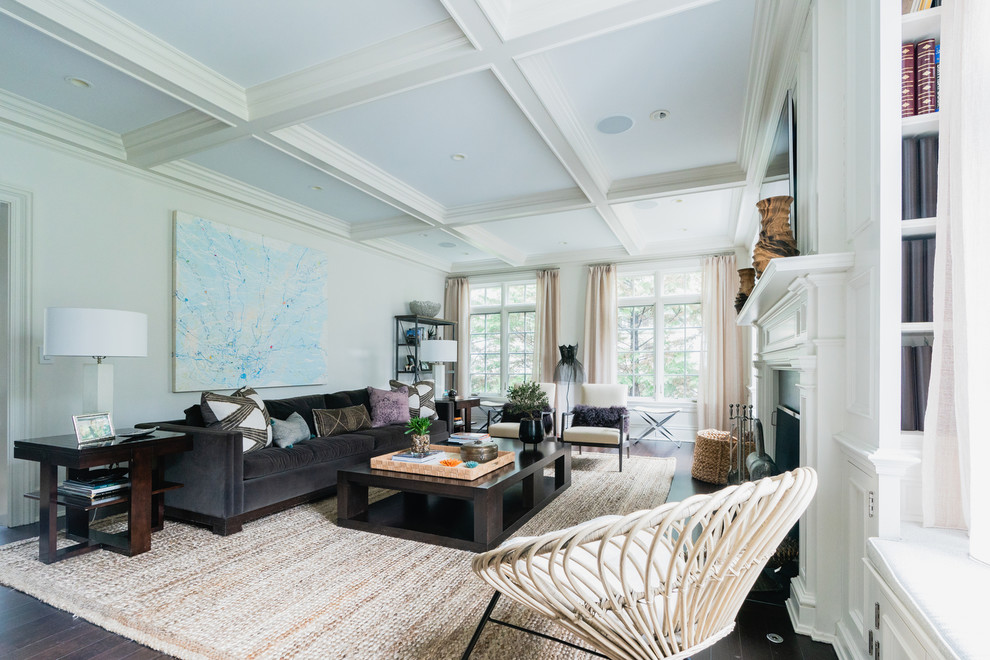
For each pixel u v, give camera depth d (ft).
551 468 16.81
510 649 6.20
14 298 10.68
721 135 11.84
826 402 6.20
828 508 6.23
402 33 8.43
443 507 11.71
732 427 16.85
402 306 23.65
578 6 7.39
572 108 10.53
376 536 10.11
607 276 23.66
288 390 17.42
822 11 6.52
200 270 14.28
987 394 3.92
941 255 4.58
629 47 8.55
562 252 24.57
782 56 8.33
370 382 21.33
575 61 8.93
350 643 6.27
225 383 14.92
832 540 6.24
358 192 15.66
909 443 5.11
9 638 6.43
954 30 4.23
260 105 10.01
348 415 15.76
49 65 9.14
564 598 4.08
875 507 4.88
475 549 9.38
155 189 13.37
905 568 3.96
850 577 5.84
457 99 10.19
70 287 11.60
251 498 10.62
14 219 10.71
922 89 5.20
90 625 6.75
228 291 15.06
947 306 4.62
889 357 4.85
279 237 17.07
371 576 8.21
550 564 3.82
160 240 13.47
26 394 10.80
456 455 11.55
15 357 10.65
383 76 8.77
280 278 16.83
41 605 7.31
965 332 4.23
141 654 6.10
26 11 7.13
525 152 12.80
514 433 17.72
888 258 4.87
